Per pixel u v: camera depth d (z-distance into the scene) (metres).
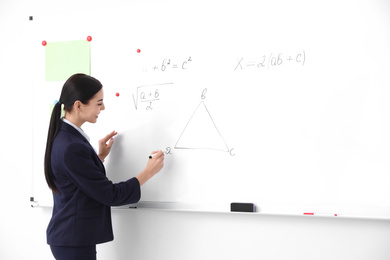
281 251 1.46
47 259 1.78
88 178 1.35
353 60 1.38
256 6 1.48
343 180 1.38
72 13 1.74
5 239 1.85
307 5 1.42
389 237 1.35
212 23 1.53
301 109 1.43
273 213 1.43
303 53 1.42
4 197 1.85
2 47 1.86
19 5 1.84
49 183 1.41
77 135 1.42
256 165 1.47
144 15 1.63
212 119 1.53
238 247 1.51
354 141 1.37
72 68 1.73
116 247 1.67
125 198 1.42
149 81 1.62
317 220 1.42
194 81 1.55
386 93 1.34
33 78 1.79
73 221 1.38
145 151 1.61
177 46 1.58
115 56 1.67
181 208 1.56
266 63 1.46
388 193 1.33
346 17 1.38
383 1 1.35
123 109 1.65
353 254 1.39
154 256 1.62
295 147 1.43
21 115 1.82
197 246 1.56
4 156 1.85
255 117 1.48
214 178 1.52
